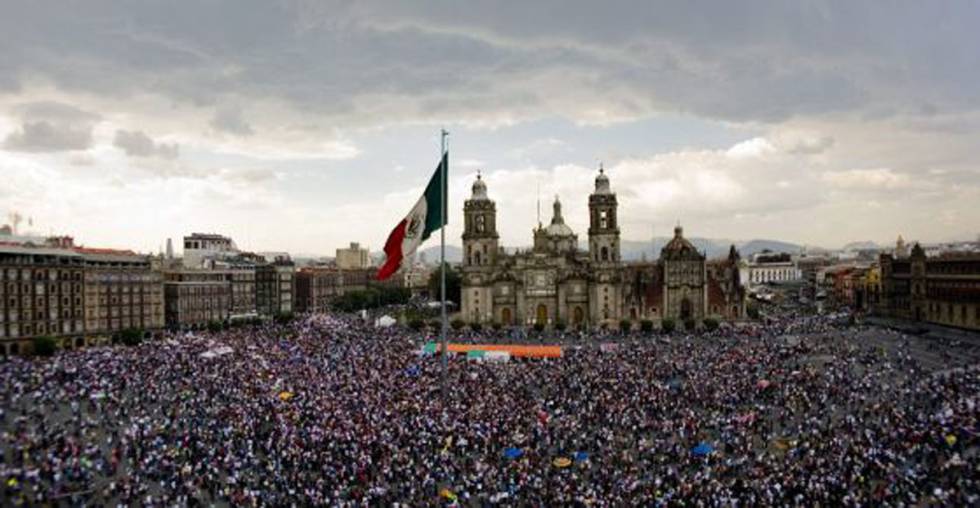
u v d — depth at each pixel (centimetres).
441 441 8094
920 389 10562
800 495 6400
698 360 13225
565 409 9594
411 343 16275
